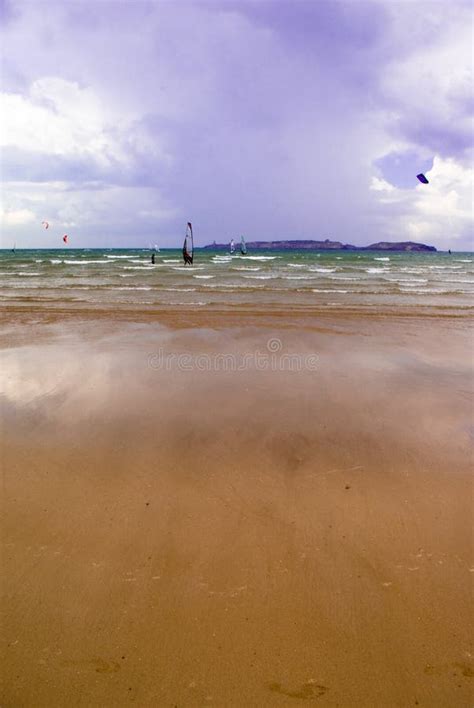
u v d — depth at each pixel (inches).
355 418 200.2
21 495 136.3
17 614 94.0
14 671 82.0
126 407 210.5
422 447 172.1
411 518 127.6
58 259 2164.1
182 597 98.6
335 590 101.0
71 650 86.0
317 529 122.3
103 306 550.6
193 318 466.3
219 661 84.0
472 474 152.2
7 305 553.0
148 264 1675.7
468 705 76.5
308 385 247.4
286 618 93.5
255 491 140.3
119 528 121.4
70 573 105.3
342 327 424.8
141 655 85.0
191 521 124.8
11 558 109.9
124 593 99.5
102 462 157.2
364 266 1679.4
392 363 295.9
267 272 1246.9
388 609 96.0
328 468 155.3
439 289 794.2
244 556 111.5
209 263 1813.5
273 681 80.4
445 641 88.6
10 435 178.7
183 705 76.1
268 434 181.9
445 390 240.5
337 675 81.7
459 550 114.7
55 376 258.7
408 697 77.9
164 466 154.9
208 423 192.4
